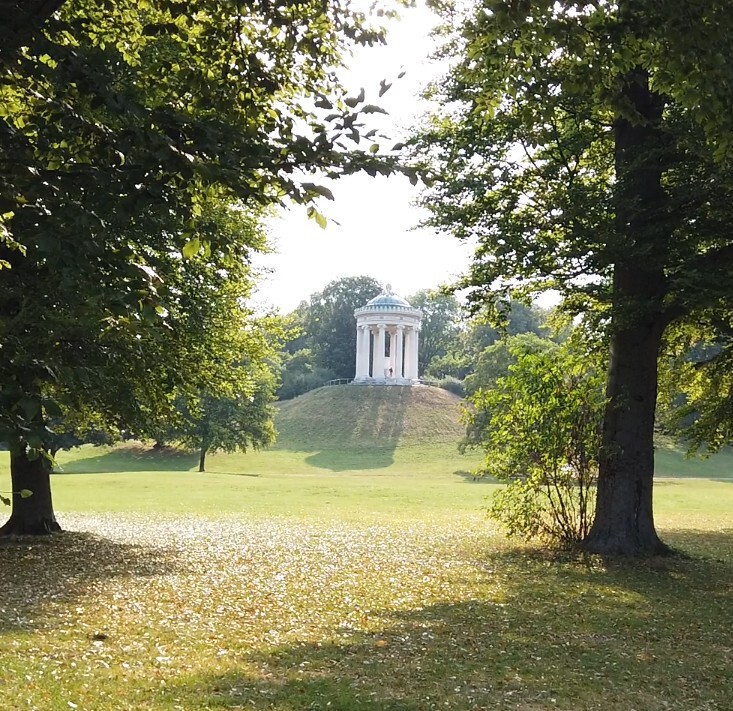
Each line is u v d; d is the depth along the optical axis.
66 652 8.77
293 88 7.38
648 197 16.23
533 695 7.76
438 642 9.84
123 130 4.93
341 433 85.75
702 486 48.62
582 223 16.03
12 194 4.48
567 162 18.03
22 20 4.76
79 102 5.33
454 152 17.38
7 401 3.76
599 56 8.43
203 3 6.69
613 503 17.72
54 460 3.98
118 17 7.00
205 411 61.38
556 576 15.22
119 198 4.70
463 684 8.02
